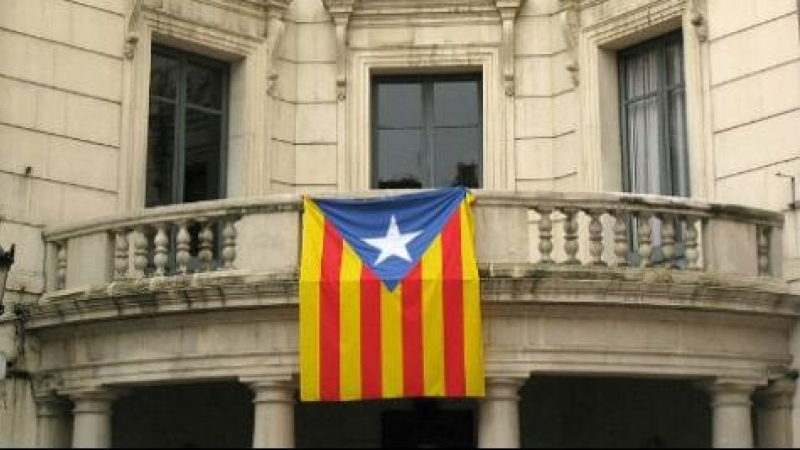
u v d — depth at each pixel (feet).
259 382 58.03
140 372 60.13
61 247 64.95
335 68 75.61
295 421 70.90
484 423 57.00
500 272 56.95
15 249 63.05
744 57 65.87
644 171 71.82
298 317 57.98
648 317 58.80
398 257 57.41
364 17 75.97
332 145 74.95
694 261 59.93
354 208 58.59
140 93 70.23
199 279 58.34
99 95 68.69
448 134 76.54
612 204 59.06
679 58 70.79
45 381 63.46
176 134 72.84
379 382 56.24
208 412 69.87
